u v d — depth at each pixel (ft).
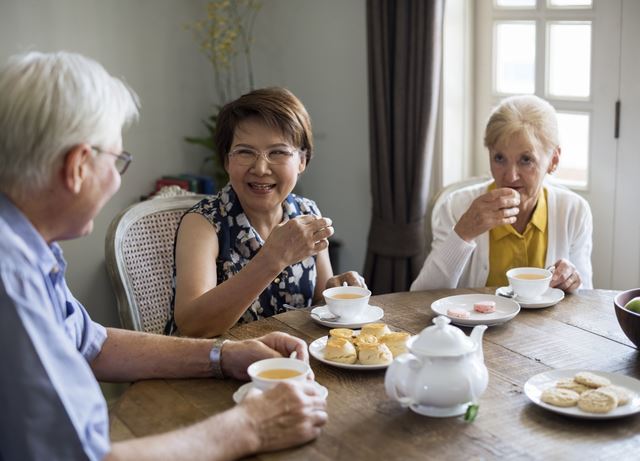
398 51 9.68
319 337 5.72
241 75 12.76
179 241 6.53
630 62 9.11
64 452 3.68
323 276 7.16
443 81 10.19
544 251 7.42
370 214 11.53
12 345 3.68
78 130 3.93
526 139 6.93
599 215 9.68
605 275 9.76
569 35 9.64
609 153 9.46
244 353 4.98
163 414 4.57
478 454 3.99
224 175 12.34
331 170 11.95
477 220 6.71
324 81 11.69
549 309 6.25
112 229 7.23
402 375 4.38
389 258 10.34
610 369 5.06
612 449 4.01
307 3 11.64
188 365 5.04
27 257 3.88
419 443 4.12
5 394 3.67
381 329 5.35
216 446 3.94
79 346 4.98
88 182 4.08
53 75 3.91
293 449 4.10
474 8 10.32
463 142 10.62
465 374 4.26
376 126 10.12
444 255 6.87
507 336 5.66
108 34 11.57
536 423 4.31
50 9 10.98
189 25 12.44
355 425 4.33
